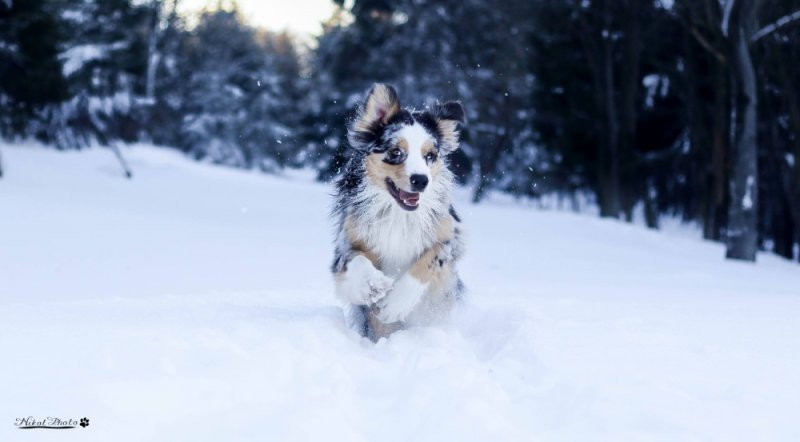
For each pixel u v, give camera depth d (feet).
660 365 14.42
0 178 86.38
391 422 11.58
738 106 59.36
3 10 86.22
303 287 30.63
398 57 124.47
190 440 10.43
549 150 112.16
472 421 10.90
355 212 19.98
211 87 183.73
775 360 15.11
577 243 66.23
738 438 10.73
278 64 240.94
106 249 45.11
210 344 14.21
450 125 21.11
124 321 17.78
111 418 10.55
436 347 15.56
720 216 83.71
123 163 114.52
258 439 10.43
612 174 96.89
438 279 19.93
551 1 100.78
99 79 133.39
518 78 120.16
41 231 51.55
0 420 10.32
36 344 13.89
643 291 31.60
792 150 86.84
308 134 135.44
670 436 10.72
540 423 11.58
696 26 72.13
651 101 101.76
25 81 87.92
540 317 20.08
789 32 71.67
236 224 68.33
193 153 180.14
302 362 13.61
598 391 12.28
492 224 80.94
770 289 37.86
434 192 19.88
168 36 183.01
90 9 132.87
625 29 93.45
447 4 123.34
